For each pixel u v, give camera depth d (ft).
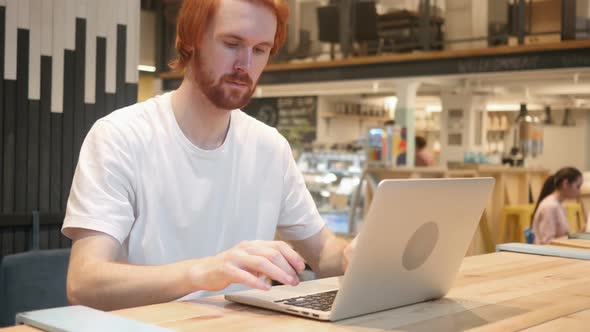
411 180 3.38
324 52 32.09
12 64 10.30
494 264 5.36
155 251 5.28
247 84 4.98
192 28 4.88
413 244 3.65
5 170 10.27
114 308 4.26
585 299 4.06
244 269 3.77
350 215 23.71
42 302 8.86
